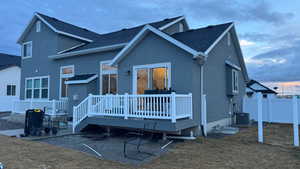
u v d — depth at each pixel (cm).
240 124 1100
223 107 1037
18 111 1251
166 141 698
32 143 658
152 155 530
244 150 584
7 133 827
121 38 1202
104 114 799
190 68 752
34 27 1502
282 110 1165
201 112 806
